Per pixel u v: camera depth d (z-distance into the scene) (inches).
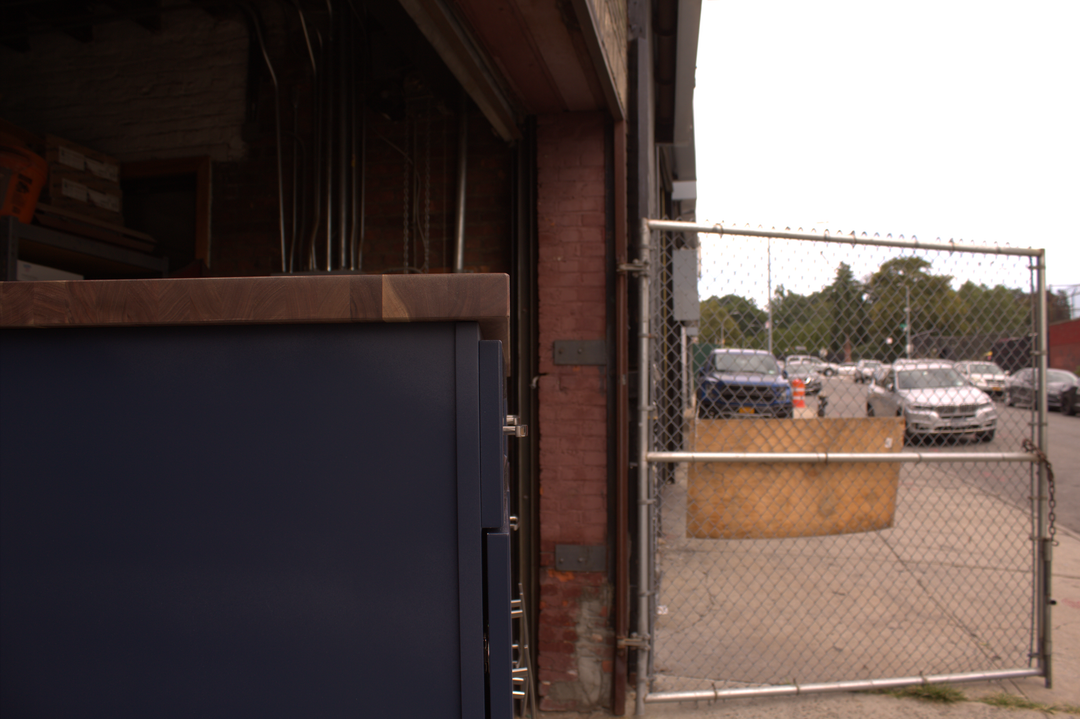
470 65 100.0
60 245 127.1
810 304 124.1
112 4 157.0
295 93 150.5
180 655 36.4
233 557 36.6
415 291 35.6
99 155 145.0
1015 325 128.3
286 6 150.5
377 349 36.8
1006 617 150.1
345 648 36.5
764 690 114.9
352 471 36.7
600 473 124.2
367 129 145.0
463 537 36.2
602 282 125.8
